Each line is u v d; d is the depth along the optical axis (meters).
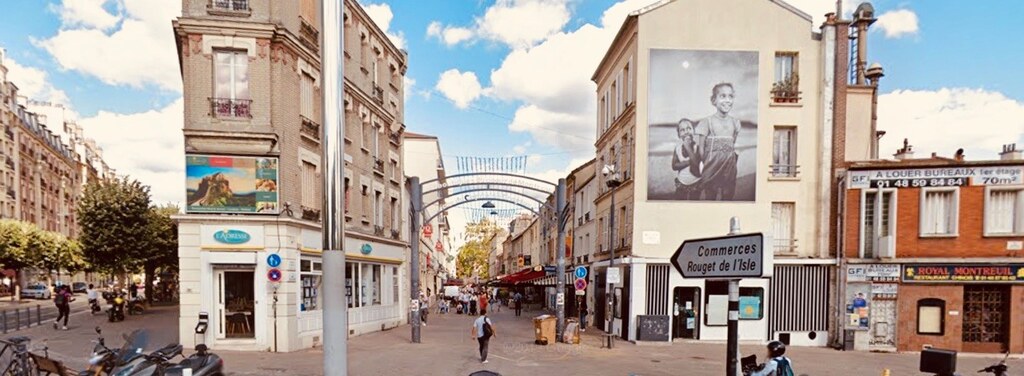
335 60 7.55
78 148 71.56
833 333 18.89
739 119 19.84
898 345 17.86
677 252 7.29
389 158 24.00
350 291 19.41
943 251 17.72
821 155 19.69
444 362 13.69
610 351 16.56
